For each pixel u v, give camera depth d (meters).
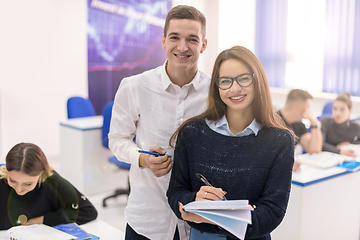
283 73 5.27
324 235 1.95
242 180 1.01
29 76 4.18
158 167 1.11
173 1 5.45
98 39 4.70
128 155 1.22
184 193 1.03
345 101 2.91
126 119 1.30
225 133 1.09
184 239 1.25
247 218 0.83
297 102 2.52
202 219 0.94
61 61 4.41
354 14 4.44
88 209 1.53
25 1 4.04
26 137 4.22
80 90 4.62
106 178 3.15
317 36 4.85
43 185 1.44
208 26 5.96
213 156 1.05
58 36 4.35
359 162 2.20
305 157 2.24
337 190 1.97
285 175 0.98
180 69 1.19
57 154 4.49
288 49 5.18
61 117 4.49
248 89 1.01
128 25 4.98
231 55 1.03
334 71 4.71
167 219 1.25
